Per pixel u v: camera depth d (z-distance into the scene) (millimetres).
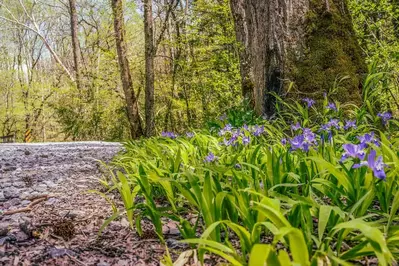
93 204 3303
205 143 4453
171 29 20531
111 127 22047
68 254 2066
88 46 23594
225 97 14977
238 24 11023
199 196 1995
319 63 5426
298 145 2449
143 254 2062
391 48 8133
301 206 1791
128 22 21734
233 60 14312
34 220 2793
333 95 5266
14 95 31844
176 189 3104
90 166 6344
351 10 9055
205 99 17375
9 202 3604
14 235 2406
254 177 2525
